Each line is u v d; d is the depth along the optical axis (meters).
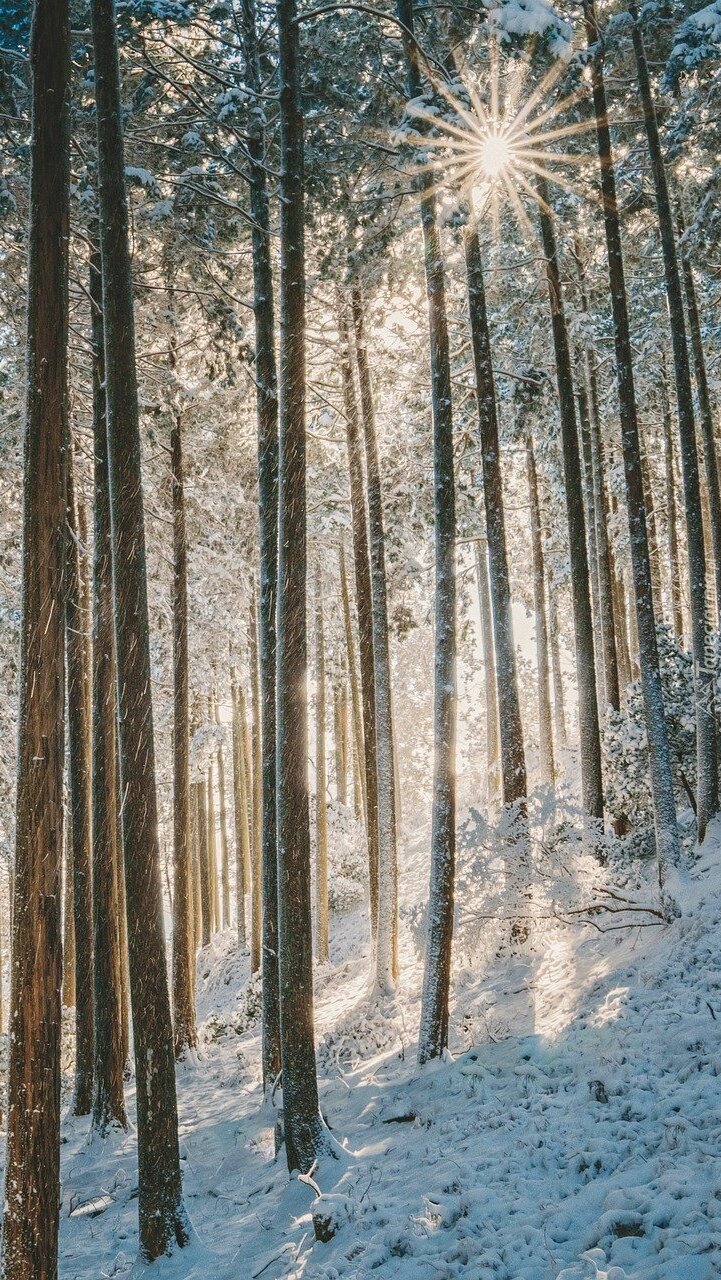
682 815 15.91
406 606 18.75
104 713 12.66
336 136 12.88
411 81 11.46
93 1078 13.76
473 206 13.40
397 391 18.39
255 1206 8.64
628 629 30.16
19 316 12.12
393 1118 9.36
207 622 25.00
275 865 12.55
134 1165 11.07
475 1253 5.89
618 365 13.16
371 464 16.55
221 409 17.53
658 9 13.39
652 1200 5.70
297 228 9.59
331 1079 12.11
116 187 7.97
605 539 19.70
